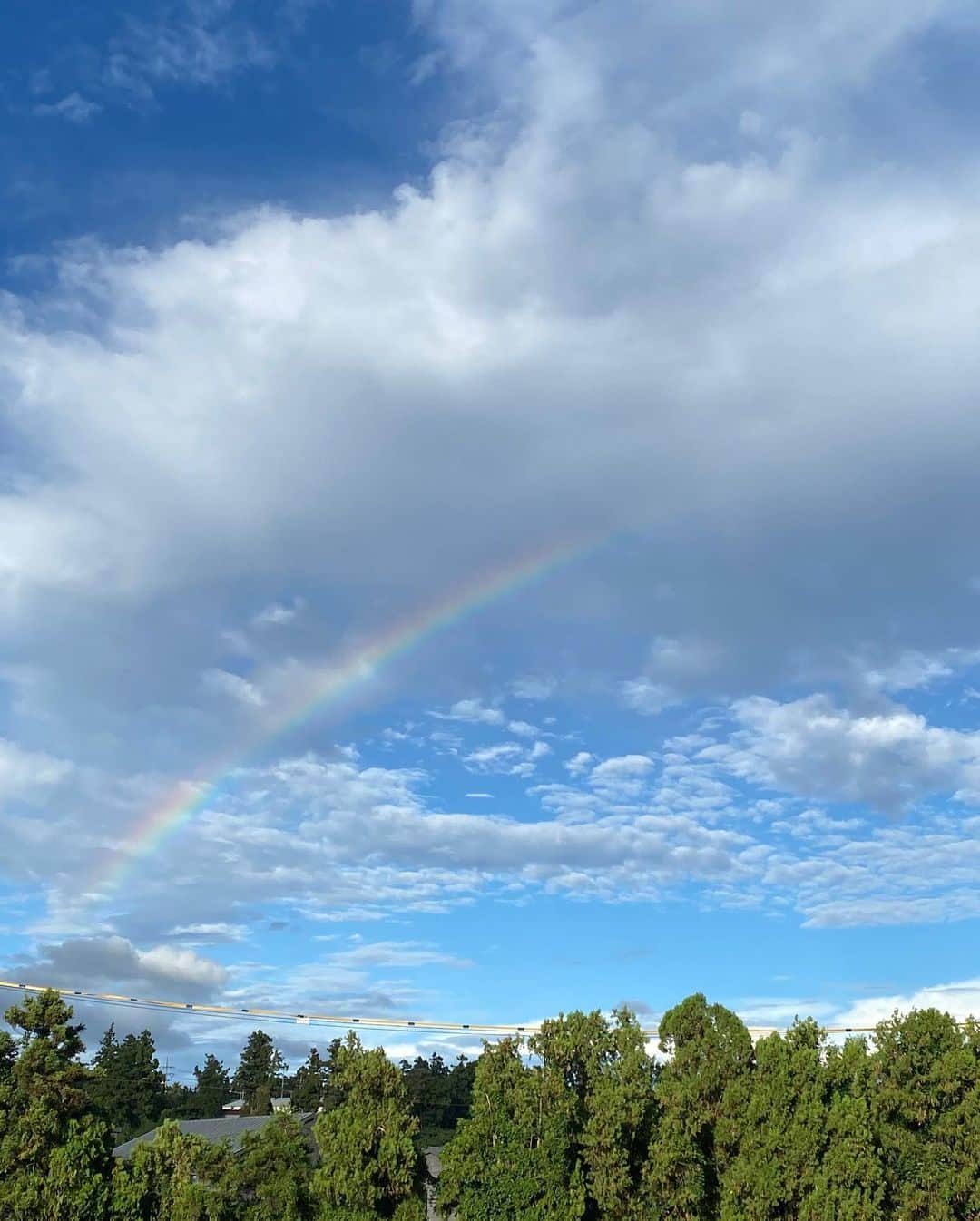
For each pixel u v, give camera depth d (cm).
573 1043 3067
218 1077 10019
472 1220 2817
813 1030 3083
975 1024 3036
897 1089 2955
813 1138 2814
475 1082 3012
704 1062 3028
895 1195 2866
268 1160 3170
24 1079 2906
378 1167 2897
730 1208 2845
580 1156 2919
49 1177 2814
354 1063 3052
